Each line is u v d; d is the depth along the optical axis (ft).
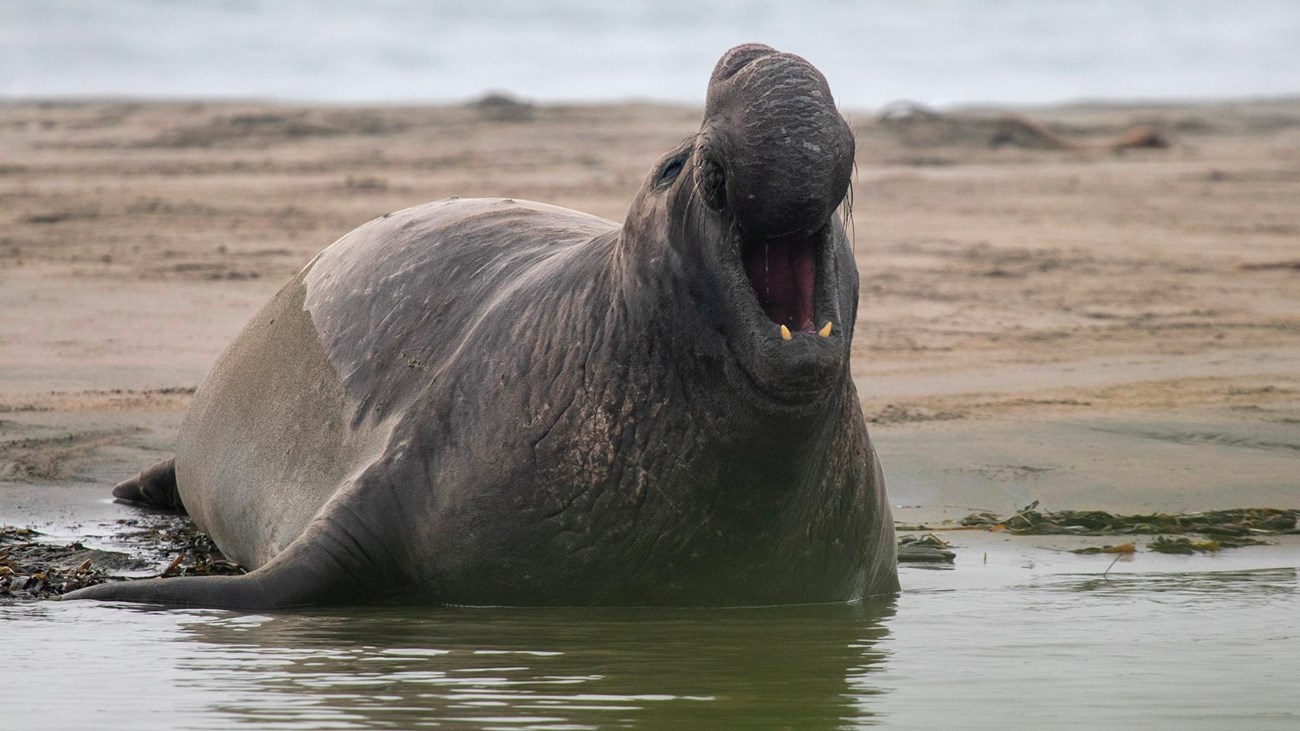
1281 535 103.96
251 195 289.94
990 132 399.85
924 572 91.81
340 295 90.43
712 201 64.54
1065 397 146.30
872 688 62.39
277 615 76.28
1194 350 171.01
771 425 67.67
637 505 71.82
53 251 226.17
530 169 331.57
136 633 71.87
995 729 56.54
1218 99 605.31
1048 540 102.53
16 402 137.90
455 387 77.77
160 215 264.72
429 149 368.07
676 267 68.39
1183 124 464.65
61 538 99.81
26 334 168.45
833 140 60.54
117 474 117.91
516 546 74.54
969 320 187.93
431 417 77.77
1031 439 129.59
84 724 56.75
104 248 230.27
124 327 173.99
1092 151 391.24
